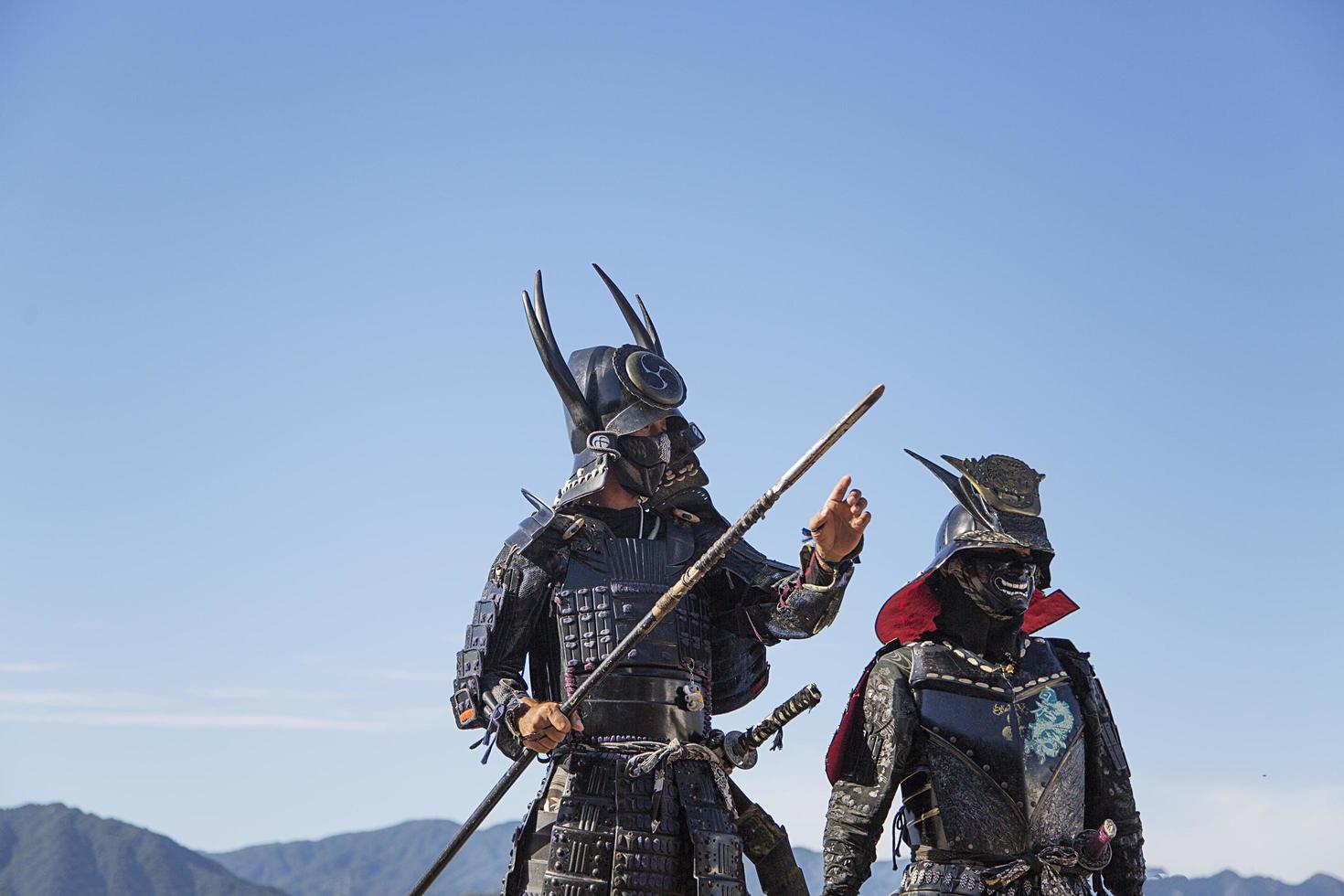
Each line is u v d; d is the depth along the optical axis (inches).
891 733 346.3
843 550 288.7
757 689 329.4
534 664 316.8
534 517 311.1
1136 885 357.1
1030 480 356.8
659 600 290.0
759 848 322.3
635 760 295.1
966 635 356.8
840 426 270.8
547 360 321.4
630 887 290.2
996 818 343.6
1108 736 360.5
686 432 320.5
